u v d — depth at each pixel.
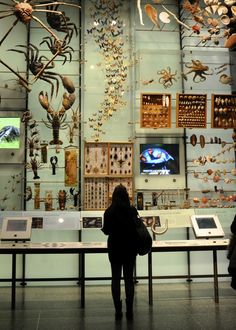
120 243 4.98
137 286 7.52
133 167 8.14
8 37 8.38
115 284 5.03
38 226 7.18
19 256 7.91
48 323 4.87
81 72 8.44
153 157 8.42
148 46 8.73
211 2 8.27
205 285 7.57
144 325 4.70
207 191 8.31
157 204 8.27
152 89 8.53
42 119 8.26
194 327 4.58
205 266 8.27
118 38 8.60
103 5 8.66
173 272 8.22
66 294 6.80
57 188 8.20
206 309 5.49
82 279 5.82
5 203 8.07
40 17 8.48
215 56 8.73
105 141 8.30
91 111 8.38
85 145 8.09
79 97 8.37
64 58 8.43
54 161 8.20
